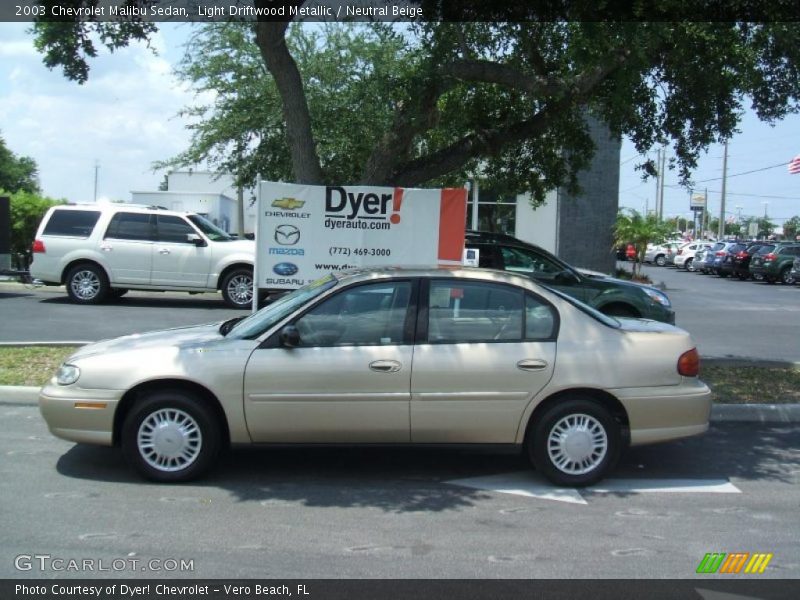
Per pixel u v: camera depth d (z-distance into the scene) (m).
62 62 7.80
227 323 6.53
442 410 5.58
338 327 5.67
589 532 4.92
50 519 4.95
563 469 5.73
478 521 5.08
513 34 8.89
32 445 6.57
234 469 6.06
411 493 5.61
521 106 9.80
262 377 5.52
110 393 5.56
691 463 6.52
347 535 4.79
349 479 5.89
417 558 4.47
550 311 5.79
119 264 15.38
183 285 15.58
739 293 25.78
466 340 5.66
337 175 16.50
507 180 10.84
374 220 8.62
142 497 5.39
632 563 4.46
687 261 43.22
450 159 9.14
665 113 9.14
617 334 5.80
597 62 7.53
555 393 5.67
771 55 8.19
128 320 13.45
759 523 5.14
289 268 8.59
